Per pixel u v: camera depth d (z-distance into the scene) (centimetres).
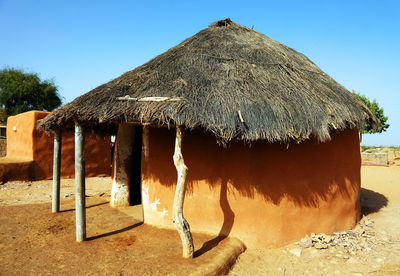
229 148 497
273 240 489
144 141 571
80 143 465
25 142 1212
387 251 491
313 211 521
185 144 521
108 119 418
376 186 1095
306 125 440
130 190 715
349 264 446
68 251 429
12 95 2461
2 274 359
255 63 549
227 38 622
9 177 1081
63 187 1039
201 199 511
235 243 466
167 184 537
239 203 489
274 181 491
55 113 488
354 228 590
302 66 614
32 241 470
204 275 365
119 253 421
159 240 475
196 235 498
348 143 578
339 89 584
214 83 468
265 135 409
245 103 431
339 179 557
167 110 390
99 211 658
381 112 2419
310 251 479
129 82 508
